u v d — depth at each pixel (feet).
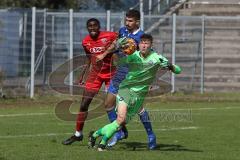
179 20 229.04
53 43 219.61
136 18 107.34
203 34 229.04
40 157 96.07
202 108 184.03
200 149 107.45
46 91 212.84
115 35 112.47
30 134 124.98
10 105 192.75
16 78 215.92
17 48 216.33
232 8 279.49
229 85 234.17
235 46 243.19
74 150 103.19
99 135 104.27
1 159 94.27
